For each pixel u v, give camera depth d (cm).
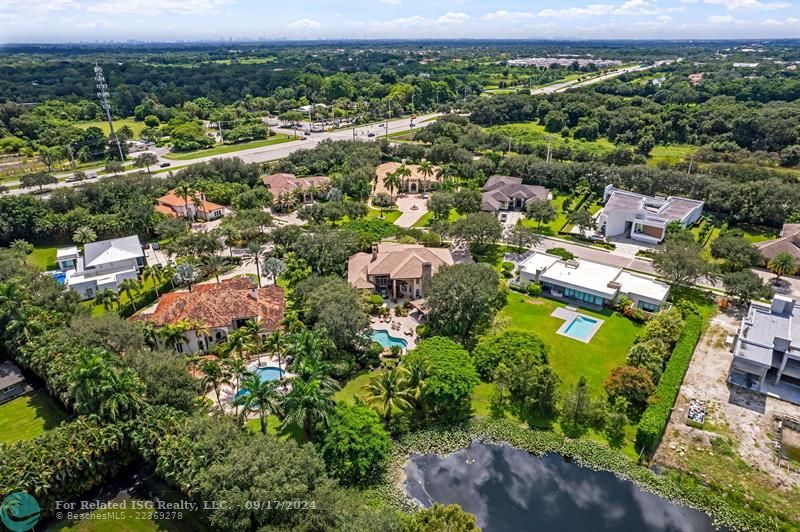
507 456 5766
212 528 4844
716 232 12144
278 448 4688
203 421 5175
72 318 7294
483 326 7681
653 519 4997
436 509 4272
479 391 6700
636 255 10894
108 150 18475
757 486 5266
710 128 18462
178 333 7056
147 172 16250
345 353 7112
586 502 5188
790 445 5778
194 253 10256
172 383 5719
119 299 8831
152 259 10812
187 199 13175
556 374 6450
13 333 6850
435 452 5803
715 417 6162
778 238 10906
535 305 8812
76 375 5300
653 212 11931
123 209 11994
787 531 4788
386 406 5844
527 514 5072
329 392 5503
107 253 9844
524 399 6431
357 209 12362
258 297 8175
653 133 18850
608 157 16238
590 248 11325
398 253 9244
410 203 14312
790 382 6744
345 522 4122
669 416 6181
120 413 5325
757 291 8375
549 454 5784
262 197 13588
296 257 9762
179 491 5247
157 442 5097
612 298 8638
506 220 13000
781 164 15888
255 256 10238
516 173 15588
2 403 6612
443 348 6544
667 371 6612
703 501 5134
